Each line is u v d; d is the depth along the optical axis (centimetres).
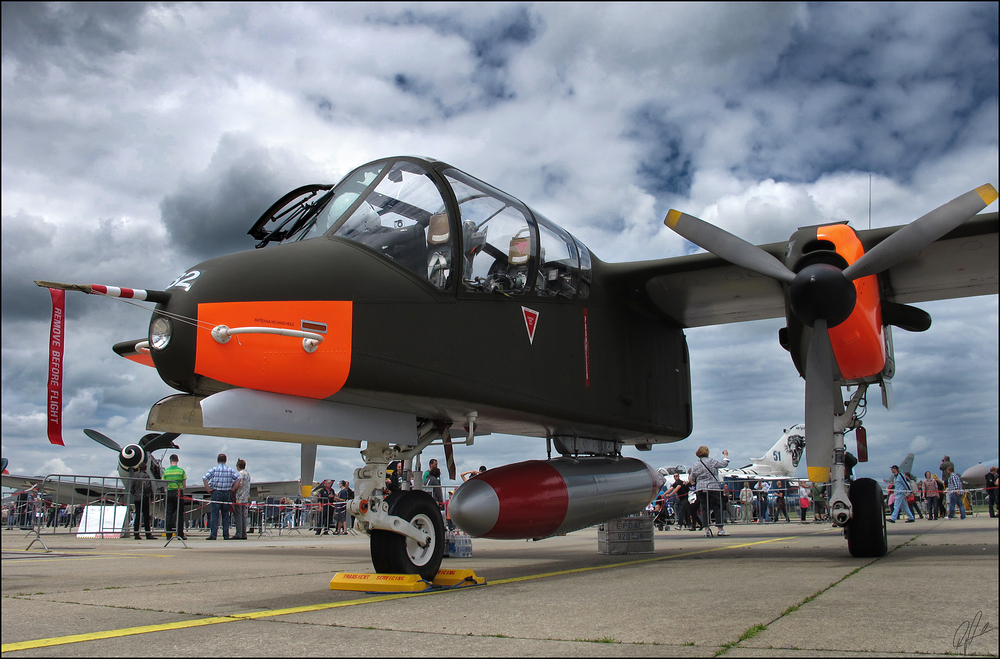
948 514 1856
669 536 1244
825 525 1773
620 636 249
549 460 627
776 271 595
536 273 580
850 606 312
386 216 480
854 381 630
